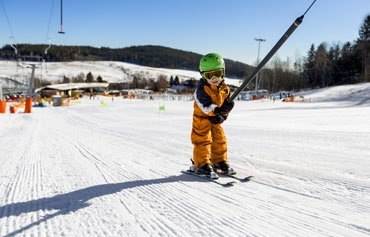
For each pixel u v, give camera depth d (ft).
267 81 325.83
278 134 33.09
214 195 12.48
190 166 17.63
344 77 294.87
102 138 32.45
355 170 16.47
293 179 14.73
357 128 38.86
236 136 31.99
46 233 9.35
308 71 313.32
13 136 37.52
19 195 13.15
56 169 17.92
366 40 282.97
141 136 33.53
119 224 9.86
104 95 308.40
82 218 10.40
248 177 14.76
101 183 14.61
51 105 158.20
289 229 9.26
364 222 9.69
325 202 11.54
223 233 9.09
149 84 529.04
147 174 16.15
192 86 430.61
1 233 9.45
